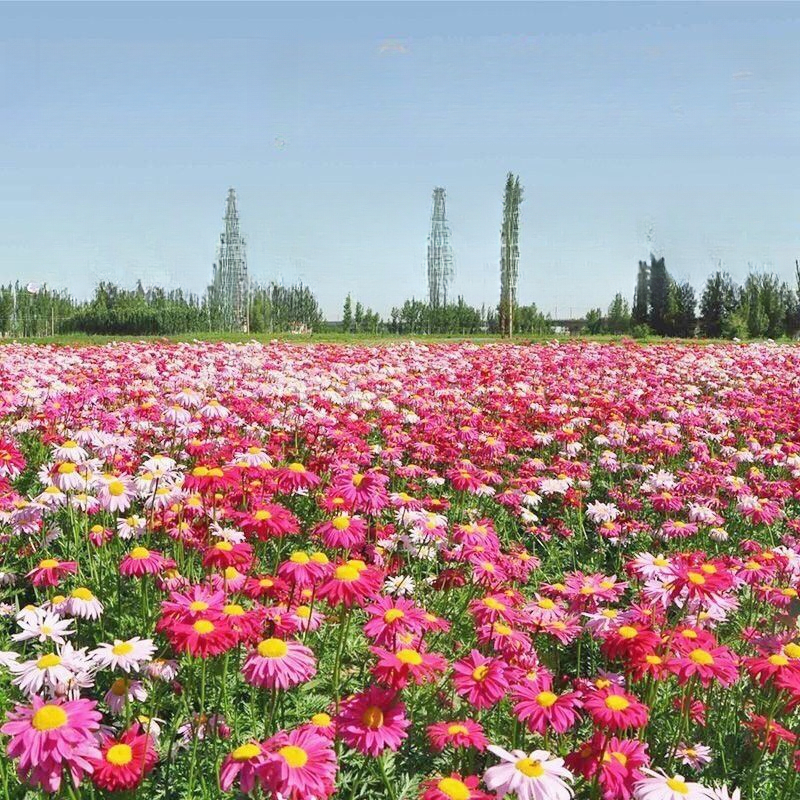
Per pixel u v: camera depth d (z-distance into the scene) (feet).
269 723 12.48
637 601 18.07
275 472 19.84
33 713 8.97
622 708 10.36
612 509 25.85
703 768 13.00
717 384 54.44
